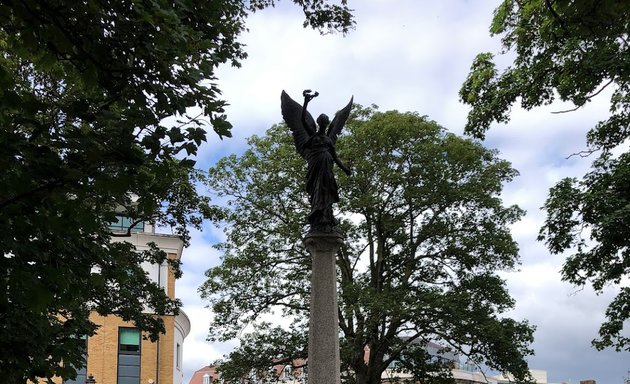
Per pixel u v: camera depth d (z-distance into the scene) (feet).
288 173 95.50
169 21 20.97
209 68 22.79
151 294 66.85
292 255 95.81
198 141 22.15
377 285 94.94
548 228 57.21
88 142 21.06
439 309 82.89
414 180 92.38
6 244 22.49
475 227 94.63
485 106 54.60
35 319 28.73
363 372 89.76
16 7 20.66
